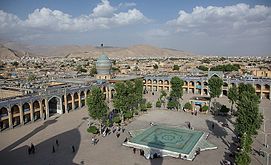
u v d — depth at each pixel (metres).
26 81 103.44
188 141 52.75
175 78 83.31
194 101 86.62
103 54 107.06
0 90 83.56
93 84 93.69
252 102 47.22
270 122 66.19
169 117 72.81
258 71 117.69
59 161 44.03
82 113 78.12
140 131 60.06
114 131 60.50
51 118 72.69
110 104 89.50
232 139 54.22
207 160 43.94
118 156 46.06
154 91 118.00
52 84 93.81
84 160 44.41
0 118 61.38
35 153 47.62
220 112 74.81
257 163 42.44
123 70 163.25
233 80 103.12
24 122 67.88
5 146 51.09
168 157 45.59
